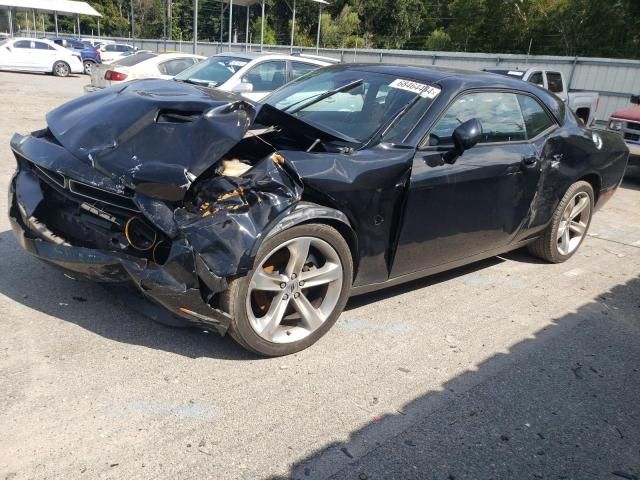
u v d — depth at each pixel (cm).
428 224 365
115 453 236
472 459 257
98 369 291
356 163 321
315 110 398
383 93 392
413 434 269
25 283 372
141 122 305
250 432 258
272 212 280
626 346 381
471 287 457
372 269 350
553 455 266
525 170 428
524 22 3388
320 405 283
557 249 519
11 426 244
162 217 269
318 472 238
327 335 353
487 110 410
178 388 283
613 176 546
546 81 1308
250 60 927
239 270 269
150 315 304
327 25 4616
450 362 338
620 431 289
